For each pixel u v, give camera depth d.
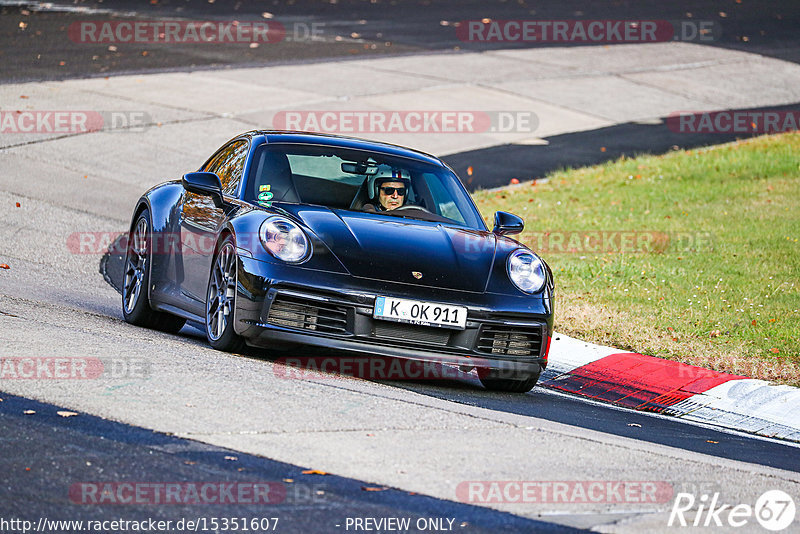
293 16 111.44
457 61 93.50
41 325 24.33
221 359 22.92
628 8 128.00
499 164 64.94
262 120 68.12
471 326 23.64
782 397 27.25
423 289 23.42
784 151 68.50
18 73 73.88
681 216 52.56
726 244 46.28
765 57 105.44
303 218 24.70
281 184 26.56
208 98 72.44
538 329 24.56
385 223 25.48
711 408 26.67
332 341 22.91
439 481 16.17
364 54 93.56
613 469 17.89
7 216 43.56
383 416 19.53
